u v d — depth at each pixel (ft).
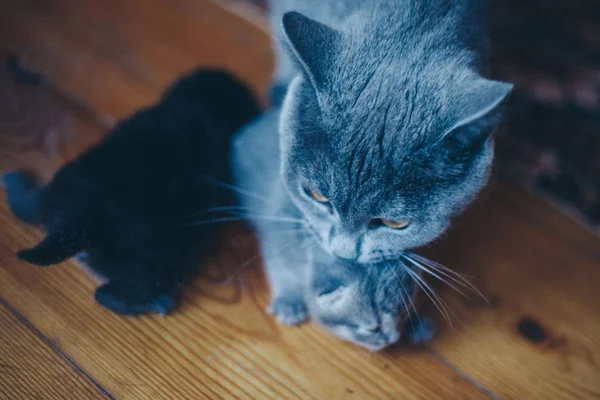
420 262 1.67
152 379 1.55
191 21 2.12
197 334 1.61
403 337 1.64
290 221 1.69
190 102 1.77
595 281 1.78
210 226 1.73
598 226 1.89
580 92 2.17
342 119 1.43
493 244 1.82
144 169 1.64
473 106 1.37
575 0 2.38
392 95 1.44
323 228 1.61
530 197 1.92
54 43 2.00
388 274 1.57
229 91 1.83
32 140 1.82
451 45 1.55
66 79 1.94
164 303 1.62
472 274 1.76
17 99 1.88
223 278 1.70
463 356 1.64
